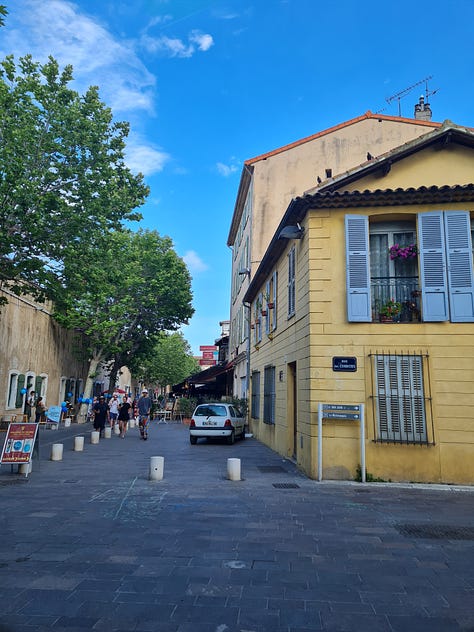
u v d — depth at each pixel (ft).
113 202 51.47
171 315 114.52
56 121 47.85
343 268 33.47
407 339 31.99
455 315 31.78
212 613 12.37
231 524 20.68
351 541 18.47
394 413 31.09
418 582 14.53
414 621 12.07
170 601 13.05
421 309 32.48
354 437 31.32
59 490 27.81
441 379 31.22
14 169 41.19
